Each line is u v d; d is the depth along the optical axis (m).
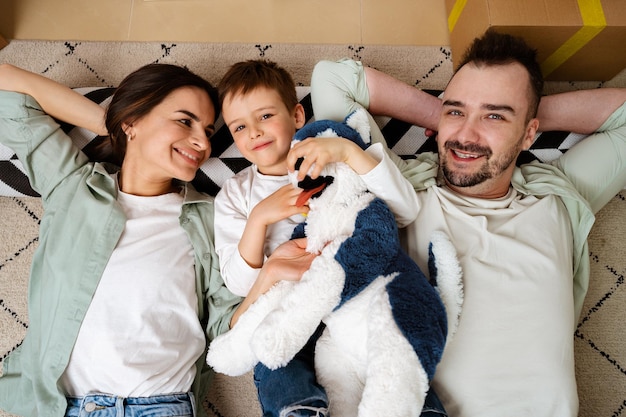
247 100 1.06
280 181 1.12
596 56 1.28
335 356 0.88
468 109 1.04
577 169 1.18
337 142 0.86
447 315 0.87
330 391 0.87
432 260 0.94
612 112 1.19
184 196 1.18
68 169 1.13
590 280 1.33
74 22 1.44
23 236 1.32
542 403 0.95
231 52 1.43
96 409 0.98
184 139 1.09
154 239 1.09
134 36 1.44
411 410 0.75
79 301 1.02
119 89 1.13
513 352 0.96
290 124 1.09
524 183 1.13
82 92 1.26
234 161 1.26
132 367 1.00
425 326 0.77
